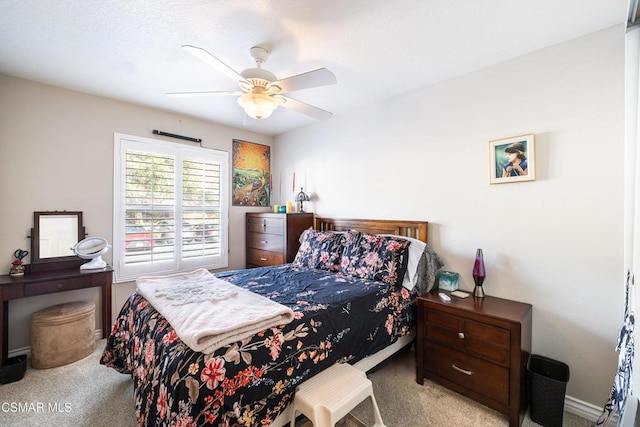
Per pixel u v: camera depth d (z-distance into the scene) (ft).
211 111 10.78
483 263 7.04
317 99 9.66
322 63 7.22
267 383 4.19
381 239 8.30
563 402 5.32
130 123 9.97
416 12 5.34
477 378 5.93
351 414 5.74
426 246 8.02
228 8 5.23
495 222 7.20
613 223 5.65
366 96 9.37
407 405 6.07
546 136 6.42
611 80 5.69
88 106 9.14
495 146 7.14
